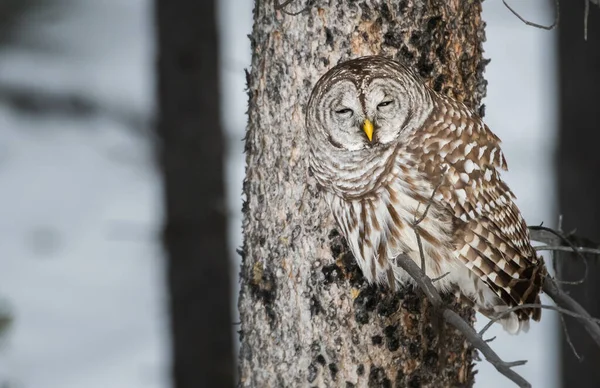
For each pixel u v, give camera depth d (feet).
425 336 26.91
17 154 84.79
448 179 26.78
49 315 67.51
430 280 23.15
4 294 69.31
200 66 49.08
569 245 27.43
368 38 25.98
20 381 60.03
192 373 50.06
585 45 50.06
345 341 26.61
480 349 21.68
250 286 27.14
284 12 25.14
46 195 81.92
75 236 76.74
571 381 51.85
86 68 87.04
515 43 93.35
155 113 49.85
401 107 26.71
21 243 75.77
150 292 70.69
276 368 26.89
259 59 26.58
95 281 71.77
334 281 26.58
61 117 68.44
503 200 27.55
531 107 86.12
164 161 49.55
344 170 26.66
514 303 27.22
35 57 83.87
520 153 76.79
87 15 91.15
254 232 27.02
